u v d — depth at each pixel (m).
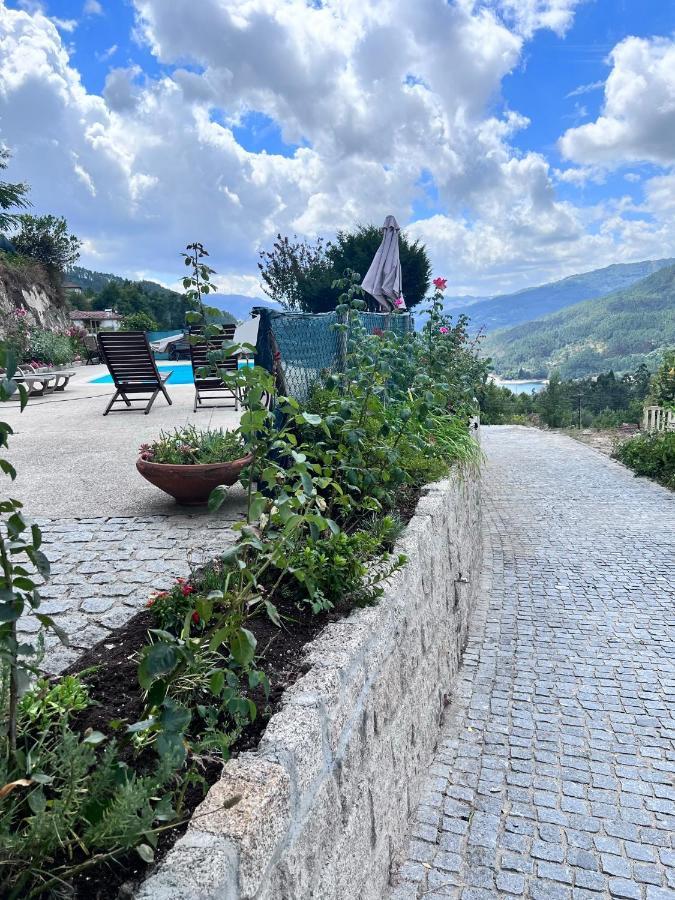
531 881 2.33
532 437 16.03
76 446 6.45
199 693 1.79
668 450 10.26
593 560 6.34
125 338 8.51
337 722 1.77
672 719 3.49
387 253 10.55
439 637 3.49
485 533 7.41
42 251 26.67
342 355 5.39
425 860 2.43
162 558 3.34
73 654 2.19
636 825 2.65
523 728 3.43
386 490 3.69
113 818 1.11
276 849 1.30
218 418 8.20
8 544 1.19
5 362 1.10
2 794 1.11
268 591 2.50
